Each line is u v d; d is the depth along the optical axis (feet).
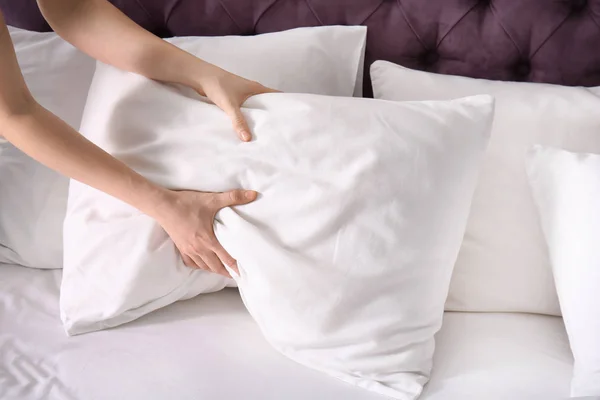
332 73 4.08
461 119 3.25
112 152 3.42
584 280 3.09
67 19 3.58
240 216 3.21
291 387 3.10
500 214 3.54
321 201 3.11
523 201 3.54
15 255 4.09
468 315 3.62
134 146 3.43
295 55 4.00
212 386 3.10
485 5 4.17
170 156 3.36
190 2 4.37
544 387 3.08
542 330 3.49
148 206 3.22
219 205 3.23
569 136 3.62
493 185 3.58
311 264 3.11
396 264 3.10
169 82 3.56
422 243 3.13
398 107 3.26
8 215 3.98
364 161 3.11
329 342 3.12
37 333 3.51
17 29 4.30
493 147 3.63
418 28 4.21
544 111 3.69
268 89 3.59
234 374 3.18
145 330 3.51
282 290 3.13
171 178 3.34
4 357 3.33
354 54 4.15
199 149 3.32
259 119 3.29
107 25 3.54
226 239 3.20
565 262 3.21
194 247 3.29
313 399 3.03
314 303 3.10
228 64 3.96
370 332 3.07
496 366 3.22
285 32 4.13
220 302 3.76
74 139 3.08
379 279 3.09
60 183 4.00
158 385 3.11
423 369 3.12
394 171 3.12
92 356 3.31
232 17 4.38
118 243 3.41
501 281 3.53
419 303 3.14
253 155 3.24
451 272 3.29
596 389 2.92
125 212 3.43
